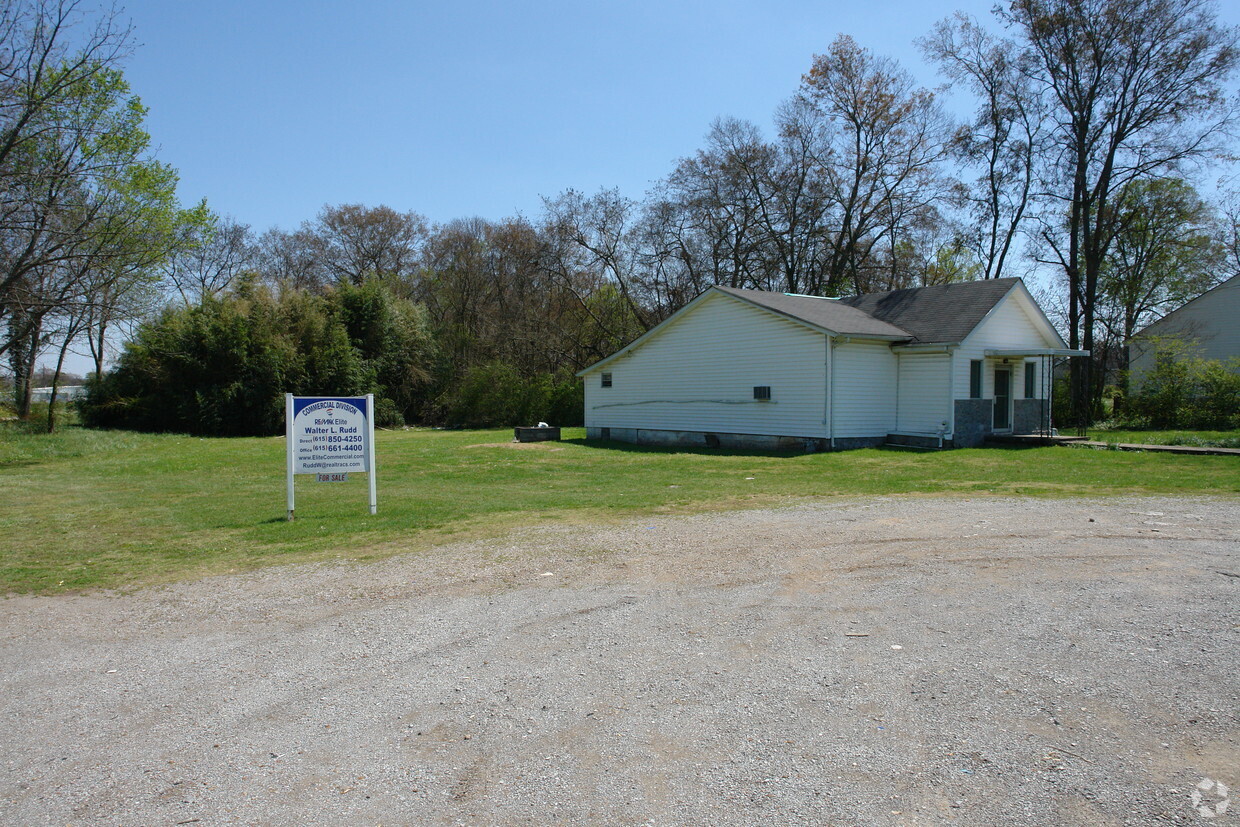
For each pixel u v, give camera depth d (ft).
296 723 14.03
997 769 11.72
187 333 112.78
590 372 90.07
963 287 74.13
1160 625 17.79
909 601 20.13
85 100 70.69
